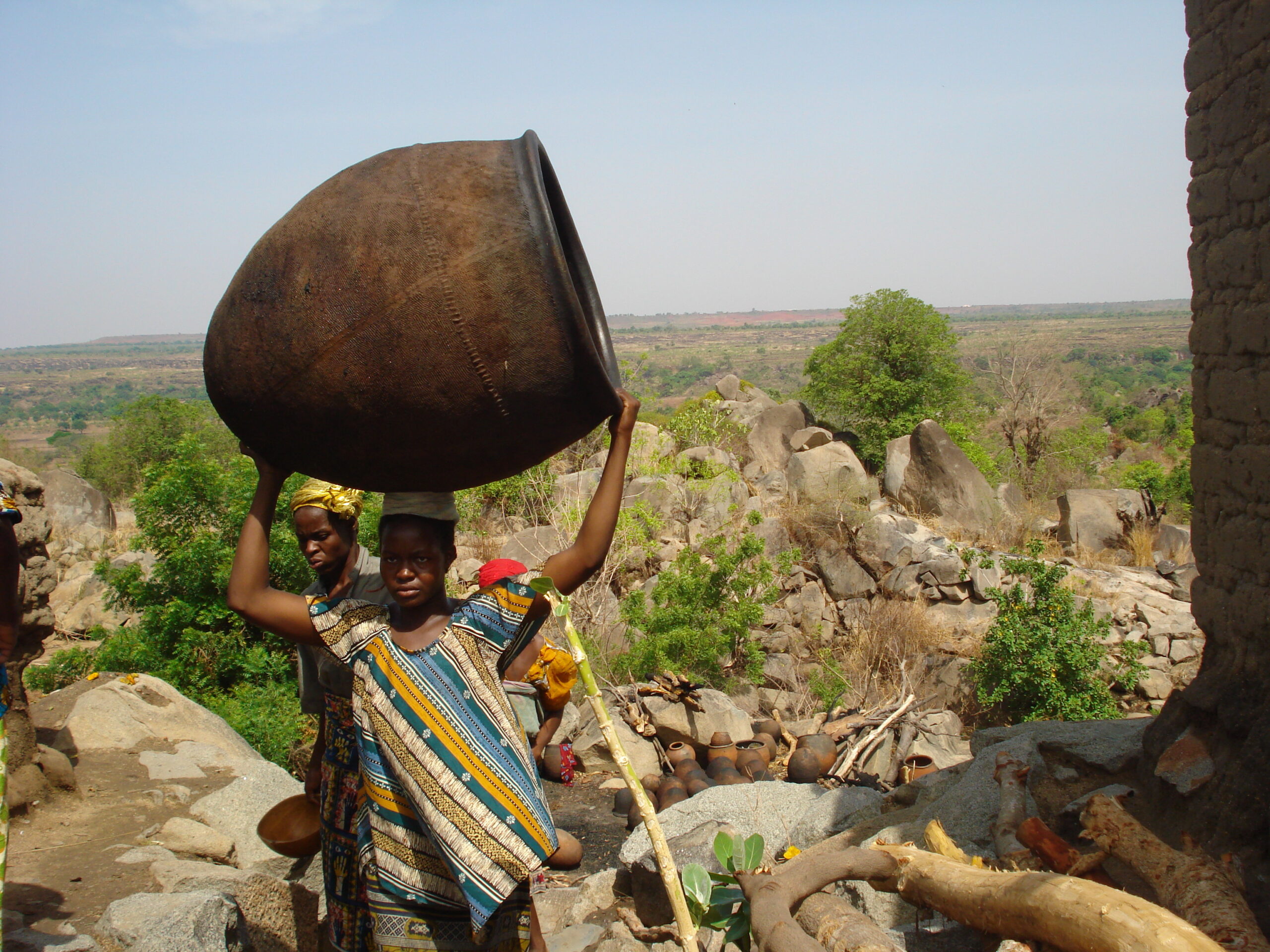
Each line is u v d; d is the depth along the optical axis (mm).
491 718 2035
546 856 1976
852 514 14203
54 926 3582
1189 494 20891
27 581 4809
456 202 1908
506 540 13938
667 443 16219
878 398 20656
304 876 3939
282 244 1959
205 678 8695
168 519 9578
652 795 7238
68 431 85312
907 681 10617
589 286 2273
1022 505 16359
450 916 2014
